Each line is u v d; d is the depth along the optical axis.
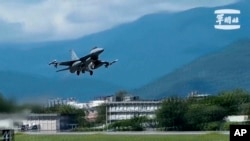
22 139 181.50
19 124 115.38
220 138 189.50
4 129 114.19
